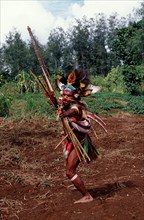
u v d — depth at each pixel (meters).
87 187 7.01
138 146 10.28
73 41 65.44
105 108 18.17
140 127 13.67
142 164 8.52
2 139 10.53
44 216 5.84
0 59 66.56
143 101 20.20
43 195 6.79
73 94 6.13
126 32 29.64
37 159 9.16
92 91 6.21
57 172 8.20
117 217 5.55
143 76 25.95
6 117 14.07
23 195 6.89
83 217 5.61
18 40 65.75
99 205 5.99
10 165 8.62
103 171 8.10
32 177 7.75
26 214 6.04
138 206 5.88
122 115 17.52
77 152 6.05
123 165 8.48
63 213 5.84
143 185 6.92
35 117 14.22
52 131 11.93
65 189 7.08
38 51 6.17
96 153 6.41
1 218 5.95
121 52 29.41
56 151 9.87
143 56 29.12
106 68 63.81
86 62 64.81
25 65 65.19
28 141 10.54
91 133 12.11
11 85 22.94
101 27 65.38
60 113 6.05
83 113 6.14
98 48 63.84
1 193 7.00
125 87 26.62
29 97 18.97
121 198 6.24
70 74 6.12
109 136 11.51
